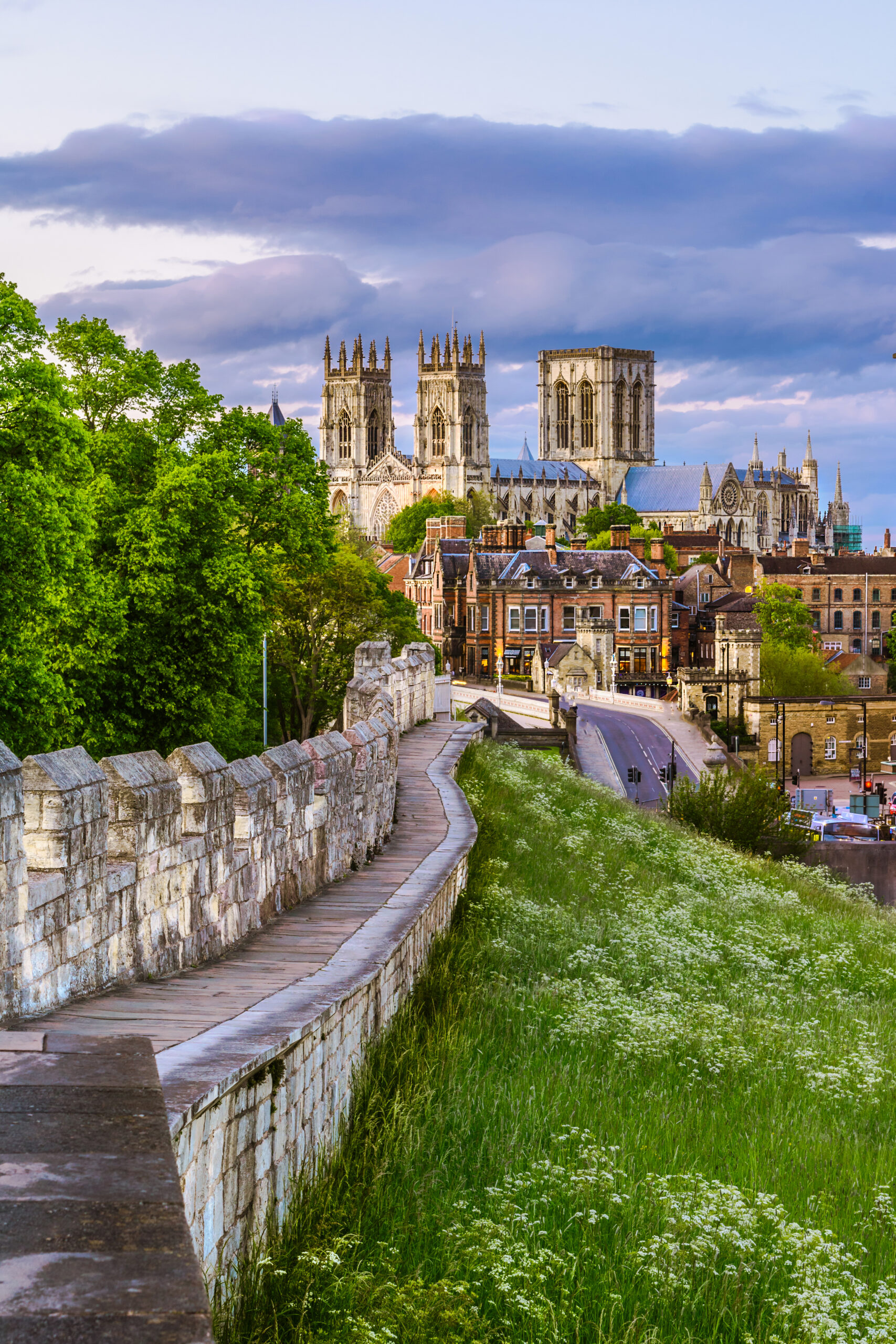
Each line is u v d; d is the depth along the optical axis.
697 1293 10.55
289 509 61.94
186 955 13.52
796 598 180.50
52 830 10.67
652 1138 14.16
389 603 102.38
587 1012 18.08
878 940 34.31
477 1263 10.21
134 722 47.94
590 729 116.81
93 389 54.22
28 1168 5.31
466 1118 13.58
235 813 15.72
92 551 48.16
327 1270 9.67
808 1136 15.33
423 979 18.03
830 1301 10.74
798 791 119.94
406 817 29.14
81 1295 4.36
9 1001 9.89
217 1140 8.97
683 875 36.44
